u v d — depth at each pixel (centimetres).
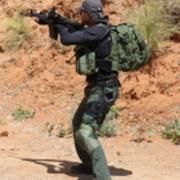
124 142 1730
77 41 1250
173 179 1405
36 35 2378
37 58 2253
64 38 1258
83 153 1369
